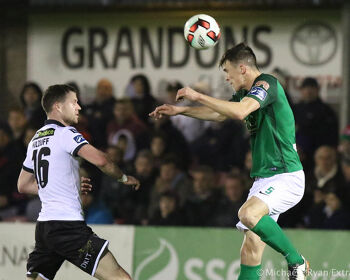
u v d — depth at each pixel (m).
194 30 20.48
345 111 35.62
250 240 20.31
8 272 26.62
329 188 30.19
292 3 35.81
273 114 19.70
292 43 36.25
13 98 37.94
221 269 25.89
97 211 31.81
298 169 20.05
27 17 37.75
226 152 34.22
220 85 36.88
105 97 36.69
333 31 35.88
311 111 34.38
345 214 29.66
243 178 30.48
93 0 37.09
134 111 35.75
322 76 36.09
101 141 35.53
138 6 36.88
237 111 18.58
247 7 36.16
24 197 33.47
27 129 34.72
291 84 36.31
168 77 37.22
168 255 26.30
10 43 37.91
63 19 37.62
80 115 36.06
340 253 25.31
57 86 20.47
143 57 37.34
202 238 26.12
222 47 36.72
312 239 25.48
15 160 34.19
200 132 34.53
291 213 30.28
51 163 19.88
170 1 36.53
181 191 31.34
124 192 32.12
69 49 37.72
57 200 19.86
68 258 19.98
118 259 26.55
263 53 36.47
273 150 19.86
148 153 32.62
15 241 26.69
